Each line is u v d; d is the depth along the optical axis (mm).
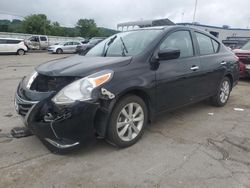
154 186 2865
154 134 4219
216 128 4559
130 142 3732
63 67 3598
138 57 3842
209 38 5398
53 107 3137
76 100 3145
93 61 3822
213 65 5184
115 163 3309
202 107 5785
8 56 22984
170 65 4172
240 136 4230
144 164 3303
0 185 2830
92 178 2994
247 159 3471
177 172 3133
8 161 3295
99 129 3385
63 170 3133
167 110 4297
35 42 33219
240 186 2885
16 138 3928
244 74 8992
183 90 4473
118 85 3389
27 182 2893
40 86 3418
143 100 3869
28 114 3268
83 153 3525
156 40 4129
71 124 3152
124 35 4840
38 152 3527
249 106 6016
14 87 7699
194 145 3854
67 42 30125
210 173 3123
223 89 5801
